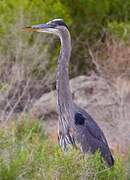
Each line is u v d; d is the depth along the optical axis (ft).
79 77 57.93
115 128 50.72
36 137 39.09
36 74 54.24
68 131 37.32
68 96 37.35
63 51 37.63
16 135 37.99
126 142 48.62
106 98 54.24
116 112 52.03
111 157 37.76
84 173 30.55
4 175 30.19
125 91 53.67
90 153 36.99
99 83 56.13
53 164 30.35
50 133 49.29
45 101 53.78
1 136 31.37
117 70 56.03
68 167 30.27
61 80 37.42
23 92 47.73
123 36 58.18
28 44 53.98
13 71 50.78
